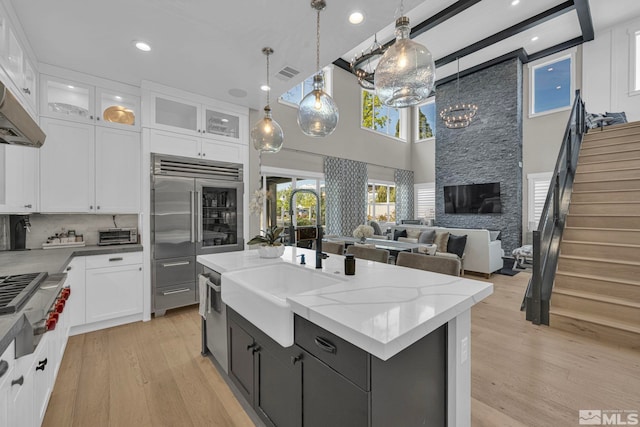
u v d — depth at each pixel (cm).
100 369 223
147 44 247
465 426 137
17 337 112
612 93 608
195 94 351
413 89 163
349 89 767
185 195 343
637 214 333
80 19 214
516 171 676
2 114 110
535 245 302
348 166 748
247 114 399
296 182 664
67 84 288
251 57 269
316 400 119
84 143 294
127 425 167
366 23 220
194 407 183
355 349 100
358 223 768
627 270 286
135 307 311
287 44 248
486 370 218
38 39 238
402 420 110
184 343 267
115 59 271
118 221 343
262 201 252
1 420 97
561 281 313
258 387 162
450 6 511
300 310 120
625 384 200
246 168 396
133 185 320
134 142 321
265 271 209
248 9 204
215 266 212
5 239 278
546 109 693
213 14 209
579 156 457
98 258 289
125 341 270
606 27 611
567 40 633
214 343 226
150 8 203
